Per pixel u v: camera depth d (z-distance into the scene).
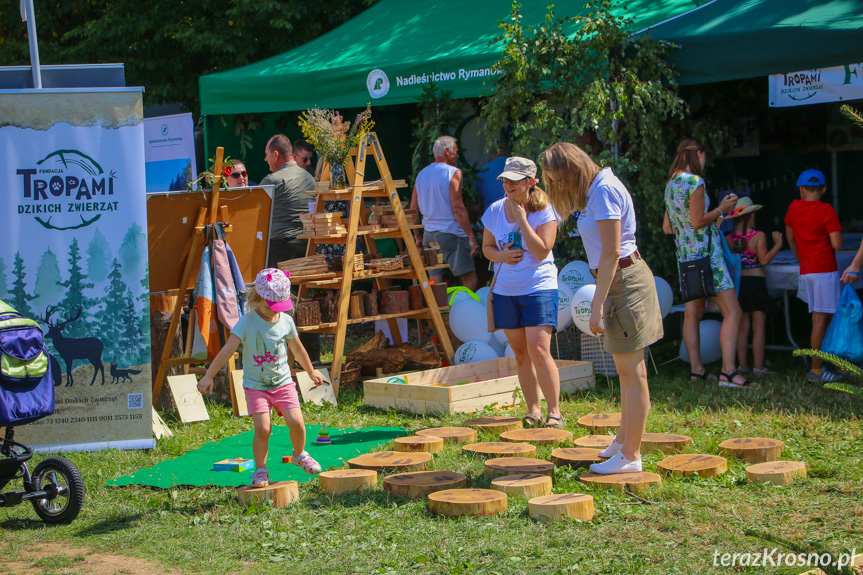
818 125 10.97
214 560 3.77
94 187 5.73
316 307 7.28
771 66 7.31
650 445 5.15
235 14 16.28
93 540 4.08
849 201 11.01
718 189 10.23
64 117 5.67
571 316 7.58
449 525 4.03
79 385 5.74
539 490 4.40
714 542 3.69
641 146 7.87
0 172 5.58
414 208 8.94
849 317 6.70
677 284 8.22
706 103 9.73
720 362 7.93
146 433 5.82
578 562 3.51
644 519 4.01
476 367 7.41
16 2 17.66
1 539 4.19
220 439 6.05
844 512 3.98
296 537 3.98
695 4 8.74
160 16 16.78
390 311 7.79
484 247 5.92
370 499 4.48
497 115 8.34
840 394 6.34
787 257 8.08
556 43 8.06
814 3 7.57
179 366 7.26
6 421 4.27
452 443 5.55
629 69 7.85
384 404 6.81
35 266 5.65
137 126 5.80
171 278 6.88
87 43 16.72
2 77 5.67
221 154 6.77
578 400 6.78
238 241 7.08
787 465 4.61
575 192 4.41
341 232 7.45
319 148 7.59
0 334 4.29
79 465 5.36
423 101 9.43
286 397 4.68
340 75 10.06
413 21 11.20
